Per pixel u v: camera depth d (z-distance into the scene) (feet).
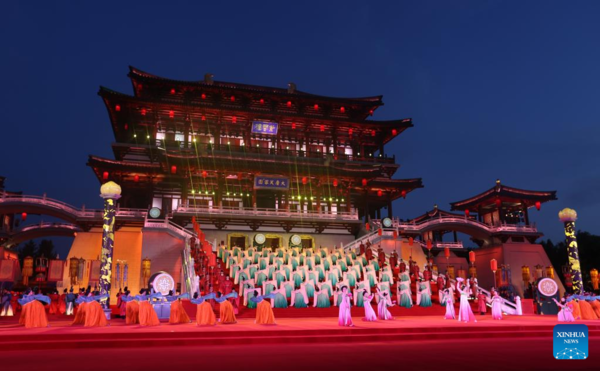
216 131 190.70
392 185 194.18
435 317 81.71
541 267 172.55
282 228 169.68
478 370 30.50
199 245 126.72
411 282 109.81
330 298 90.63
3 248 142.41
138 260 149.59
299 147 201.87
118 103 177.37
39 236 166.91
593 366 32.24
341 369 30.68
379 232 158.10
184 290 117.19
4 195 154.40
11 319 79.71
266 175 171.01
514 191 192.24
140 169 170.60
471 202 208.44
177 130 190.08
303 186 185.78
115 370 30.07
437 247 193.47
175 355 37.52
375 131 210.79
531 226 186.50
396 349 42.14
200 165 164.76
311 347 43.91
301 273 95.81
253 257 109.70
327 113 207.51
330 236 172.65
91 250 152.76
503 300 94.99
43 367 31.37
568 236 99.81
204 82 204.13
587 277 211.61
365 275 100.99
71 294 89.97
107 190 76.02
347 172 176.14
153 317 61.11
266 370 30.14
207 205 175.01
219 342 47.01
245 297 85.30
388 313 72.54
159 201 179.01
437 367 31.65
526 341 50.49
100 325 58.80
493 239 184.96
